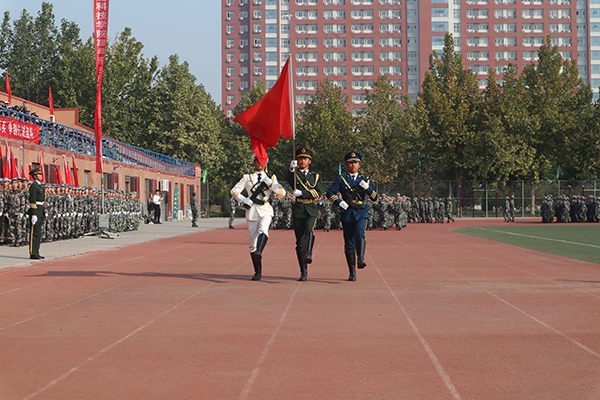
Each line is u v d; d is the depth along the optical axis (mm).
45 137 29516
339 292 8977
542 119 63750
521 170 60938
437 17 125062
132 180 40594
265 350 5445
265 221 10219
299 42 128375
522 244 20047
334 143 64125
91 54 65812
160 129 62500
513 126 61625
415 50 126188
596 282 10133
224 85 132375
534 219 55625
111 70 65500
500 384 4414
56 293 8883
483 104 61969
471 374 4676
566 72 68938
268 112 10398
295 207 10117
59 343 5730
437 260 14203
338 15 127812
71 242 20391
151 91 64062
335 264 13234
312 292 8969
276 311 7406
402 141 64812
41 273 11453
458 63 67000
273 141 10445
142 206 42188
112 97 66125
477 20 125062
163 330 6305
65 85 66000
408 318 6949
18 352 5391
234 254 15922
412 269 12188
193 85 73250
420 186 59094
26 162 25312
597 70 125062
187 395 4176
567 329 6336
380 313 7270
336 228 32031
